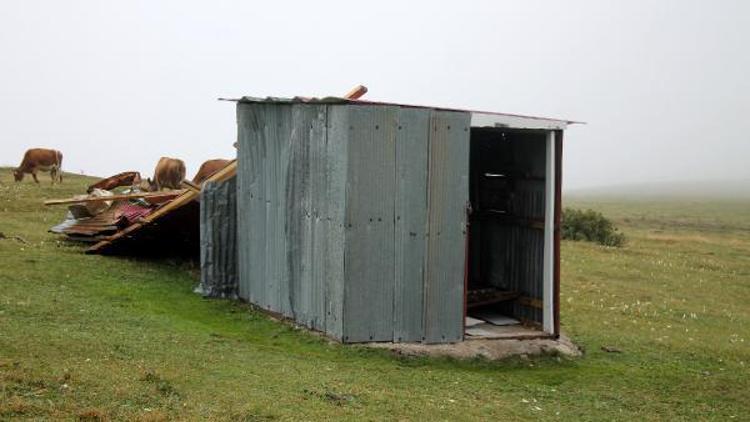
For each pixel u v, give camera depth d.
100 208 19.53
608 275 25.73
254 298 14.27
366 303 11.77
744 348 16.19
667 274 27.28
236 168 14.93
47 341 9.76
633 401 11.04
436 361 11.79
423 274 12.12
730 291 25.09
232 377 9.48
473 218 15.85
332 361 11.08
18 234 18.94
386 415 8.72
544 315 13.47
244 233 14.62
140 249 17.61
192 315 13.27
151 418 7.44
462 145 12.25
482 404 9.82
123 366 9.14
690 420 10.41
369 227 11.71
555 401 10.59
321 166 12.18
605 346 14.42
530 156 13.99
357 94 14.95
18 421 7.00
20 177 31.09
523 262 14.33
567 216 38.66
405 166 11.89
